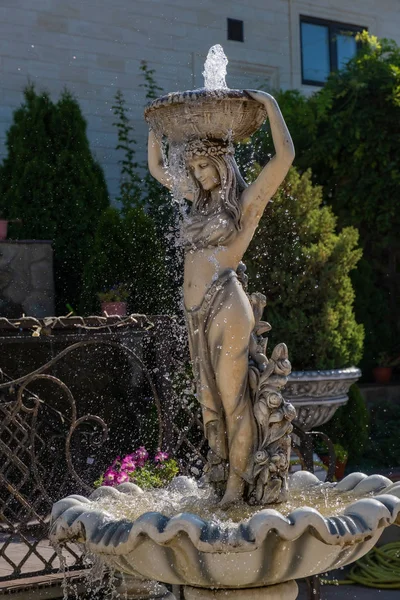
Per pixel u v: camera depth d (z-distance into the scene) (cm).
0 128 946
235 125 335
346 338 720
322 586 575
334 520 288
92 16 1012
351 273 1000
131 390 695
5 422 496
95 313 762
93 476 678
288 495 339
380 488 356
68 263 855
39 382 681
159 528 281
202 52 1090
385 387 982
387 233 1039
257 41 1144
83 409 696
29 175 855
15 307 794
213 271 332
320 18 1215
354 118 990
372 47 1056
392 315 1059
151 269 779
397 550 610
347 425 784
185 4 1080
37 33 977
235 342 324
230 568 287
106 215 782
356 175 1002
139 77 1041
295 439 680
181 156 346
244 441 328
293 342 698
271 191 336
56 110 877
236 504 329
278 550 286
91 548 301
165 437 551
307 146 1017
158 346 578
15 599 448
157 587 456
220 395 330
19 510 623
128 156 989
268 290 707
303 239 720
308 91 1193
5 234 800
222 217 335
